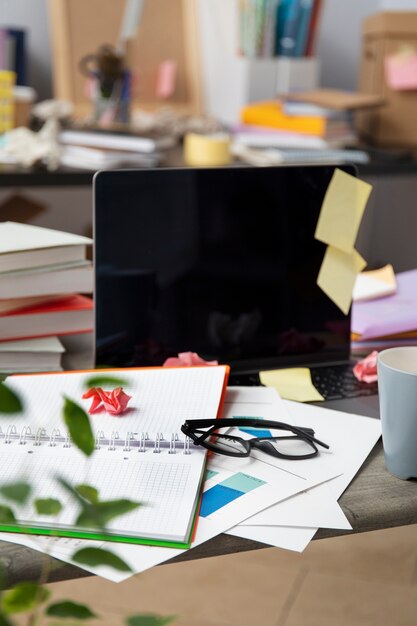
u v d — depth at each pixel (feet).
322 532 2.31
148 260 3.44
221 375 3.13
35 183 7.02
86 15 9.66
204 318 3.57
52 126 7.73
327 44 11.21
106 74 8.30
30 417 2.78
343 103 8.47
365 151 8.59
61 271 3.33
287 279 3.70
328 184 3.74
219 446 2.73
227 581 5.88
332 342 3.79
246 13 9.38
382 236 10.88
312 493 2.49
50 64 10.08
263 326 3.67
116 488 2.39
